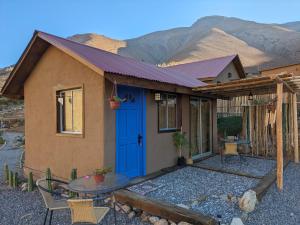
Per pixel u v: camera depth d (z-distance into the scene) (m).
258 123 9.80
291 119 9.13
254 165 7.92
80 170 5.85
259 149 9.74
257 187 5.34
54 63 6.61
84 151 5.77
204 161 8.62
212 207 4.52
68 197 5.05
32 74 7.40
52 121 6.66
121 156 5.86
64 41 6.59
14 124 25.45
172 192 5.32
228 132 13.51
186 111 8.34
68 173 6.17
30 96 7.49
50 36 6.40
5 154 12.33
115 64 5.98
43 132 6.99
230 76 20.56
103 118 5.38
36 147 7.25
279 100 5.79
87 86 5.71
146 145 6.57
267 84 6.53
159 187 5.61
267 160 8.75
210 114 10.06
